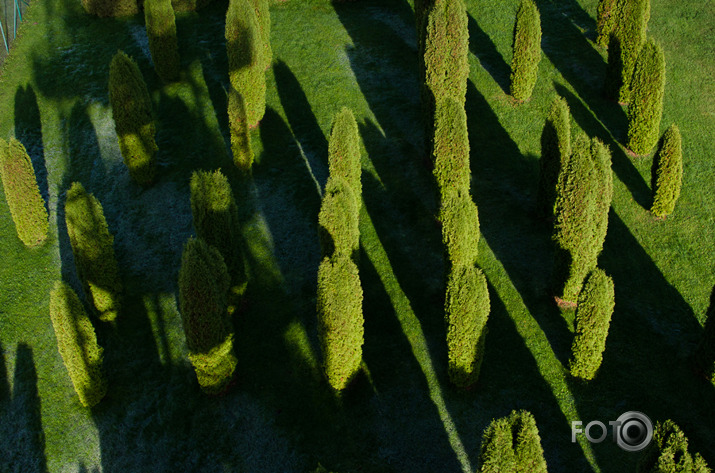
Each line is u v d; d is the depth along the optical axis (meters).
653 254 22.44
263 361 19.73
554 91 27.91
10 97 29.06
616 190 24.25
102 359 19.53
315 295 21.28
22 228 23.05
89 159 26.44
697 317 20.61
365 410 18.45
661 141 22.61
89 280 20.38
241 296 20.78
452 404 18.39
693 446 17.30
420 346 19.72
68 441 18.64
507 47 30.19
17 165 22.33
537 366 19.06
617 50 26.30
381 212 23.62
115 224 24.03
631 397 18.30
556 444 17.42
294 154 26.02
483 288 17.36
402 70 29.47
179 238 23.41
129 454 18.28
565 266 19.55
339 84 28.92
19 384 19.91
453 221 19.02
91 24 32.84
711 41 29.86
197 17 33.16
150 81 29.56
